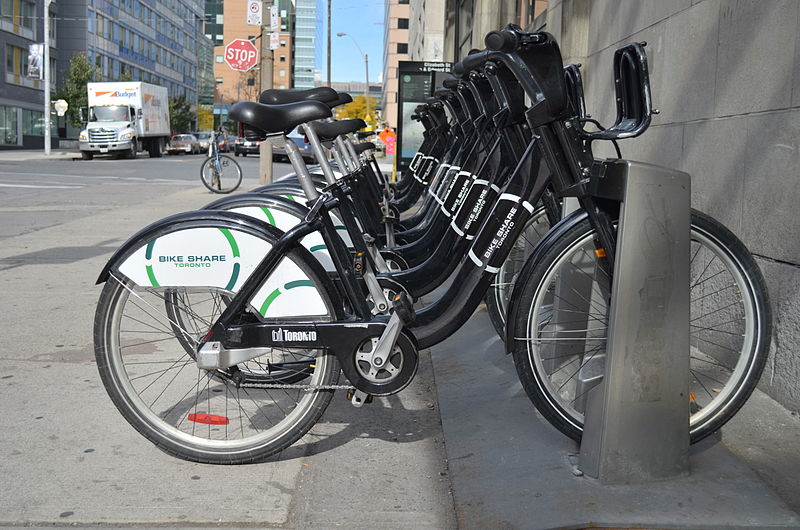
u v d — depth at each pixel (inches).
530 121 107.7
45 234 368.5
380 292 115.8
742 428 121.9
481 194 131.3
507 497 102.3
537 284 108.4
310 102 115.3
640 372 101.3
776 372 132.3
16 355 173.5
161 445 115.6
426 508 105.0
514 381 147.0
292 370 131.5
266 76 603.8
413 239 169.8
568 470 106.6
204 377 153.7
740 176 144.3
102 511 103.0
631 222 99.8
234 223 111.9
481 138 146.2
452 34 738.2
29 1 2220.7
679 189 101.6
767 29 135.9
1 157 1349.7
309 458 121.4
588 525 93.7
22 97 2190.0
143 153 1914.4
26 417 136.2
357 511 103.9
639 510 96.1
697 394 117.5
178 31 3804.1
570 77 117.3
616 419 101.7
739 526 93.1
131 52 3041.3
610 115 222.1
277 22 598.5
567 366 124.6
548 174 110.0
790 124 128.2
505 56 109.8
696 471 105.7
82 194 599.5
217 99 5260.8
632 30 203.6
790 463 110.3
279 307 112.5
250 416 132.4
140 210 480.1
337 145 147.8
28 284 251.9
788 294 128.7
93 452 121.9
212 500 106.5
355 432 132.5
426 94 514.9
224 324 112.5
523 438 119.6
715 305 135.2
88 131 1435.8
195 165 1190.3
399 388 112.0
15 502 105.0
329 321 112.3
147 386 137.5
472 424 128.7
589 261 120.3
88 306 221.5
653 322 101.2
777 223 131.8
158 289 115.3
